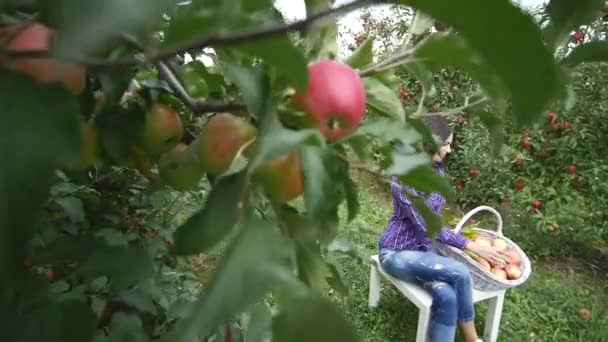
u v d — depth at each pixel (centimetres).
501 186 404
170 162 58
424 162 55
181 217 140
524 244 381
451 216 426
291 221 47
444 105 366
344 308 273
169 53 29
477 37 28
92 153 54
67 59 24
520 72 29
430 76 61
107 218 109
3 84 25
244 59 45
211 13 32
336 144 56
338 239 76
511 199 390
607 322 278
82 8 19
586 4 38
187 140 65
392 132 52
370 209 404
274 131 39
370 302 279
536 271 351
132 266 50
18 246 22
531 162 381
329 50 53
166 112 59
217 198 38
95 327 41
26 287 41
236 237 30
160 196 118
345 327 26
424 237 254
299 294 27
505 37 27
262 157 37
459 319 243
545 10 39
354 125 47
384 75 59
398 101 56
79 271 50
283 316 27
